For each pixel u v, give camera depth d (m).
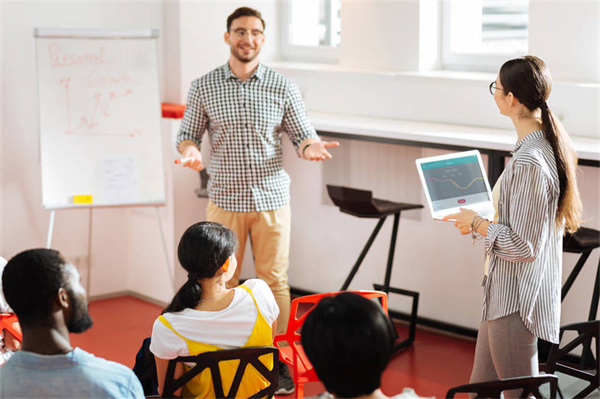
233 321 2.46
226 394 2.49
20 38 4.58
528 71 2.45
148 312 4.85
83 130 4.50
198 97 3.92
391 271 4.21
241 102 3.84
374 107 4.61
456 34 4.60
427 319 4.44
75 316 1.77
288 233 4.04
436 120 4.35
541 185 2.39
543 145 2.46
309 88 4.90
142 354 2.59
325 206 4.80
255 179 3.90
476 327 4.28
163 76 4.93
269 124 3.88
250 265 5.21
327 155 3.79
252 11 3.82
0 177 4.65
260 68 3.89
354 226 4.68
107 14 4.78
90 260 5.05
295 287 5.06
